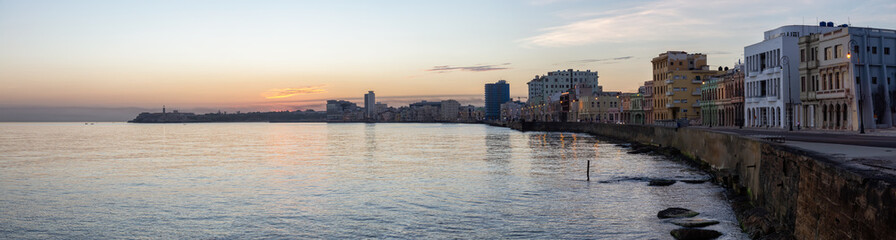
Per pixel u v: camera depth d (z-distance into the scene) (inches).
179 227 1464.1
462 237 1289.4
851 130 2987.2
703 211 1432.1
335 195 1894.7
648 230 1274.6
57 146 5226.4
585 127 6752.0
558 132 7578.7
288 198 1851.6
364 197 1838.1
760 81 4116.6
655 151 3282.5
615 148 3860.7
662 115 6304.1
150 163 3250.5
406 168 2723.9
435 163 2970.0
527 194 1800.0
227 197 1894.7
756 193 1369.3
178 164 3166.8
